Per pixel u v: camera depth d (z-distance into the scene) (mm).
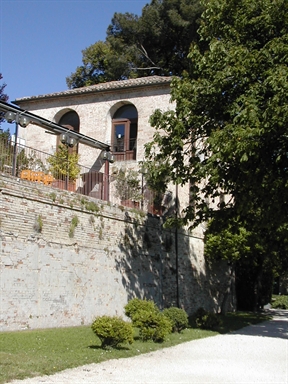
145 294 21062
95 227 18250
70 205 16984
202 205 19828
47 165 20969
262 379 10422
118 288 19234
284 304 40125
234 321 23922
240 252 26172
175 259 24203
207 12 19375
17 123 19094
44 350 11352
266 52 16828
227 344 15664
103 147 23484
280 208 17750
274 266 37250
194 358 12617
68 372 9508
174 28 41000
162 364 11367
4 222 14320
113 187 22656
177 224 20109
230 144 16062
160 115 19375
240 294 34000
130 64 42438
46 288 15656
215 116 18625
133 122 27781
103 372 9812
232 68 17172
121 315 19172
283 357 13617
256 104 16516
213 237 26453
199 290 26703
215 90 17562
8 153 16031
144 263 21266
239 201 18000
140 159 26609
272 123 15609
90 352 11625
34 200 15461
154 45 42688
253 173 17219
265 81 16203
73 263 16922
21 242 14852
